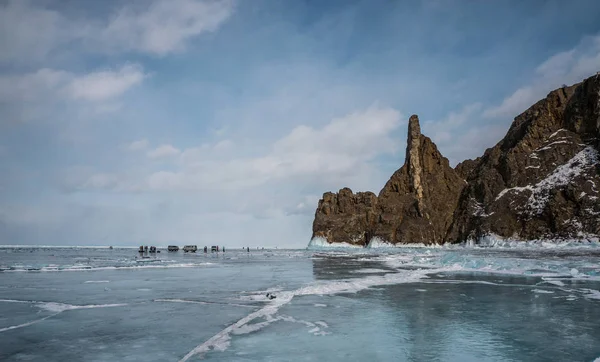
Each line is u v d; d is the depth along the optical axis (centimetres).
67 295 2194
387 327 1390
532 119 13988
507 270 3675
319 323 1455
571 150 12356
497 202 12825
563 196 11056
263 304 1886
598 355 1056
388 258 7106
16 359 1036
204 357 1051
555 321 1485
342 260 6606
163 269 4334
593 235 9775
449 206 15575
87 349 1127
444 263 4672
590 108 12431
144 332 1326
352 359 1027
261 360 1024
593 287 2502
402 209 15775
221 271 4009
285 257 8238
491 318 1538
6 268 4184
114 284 2744
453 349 1114
